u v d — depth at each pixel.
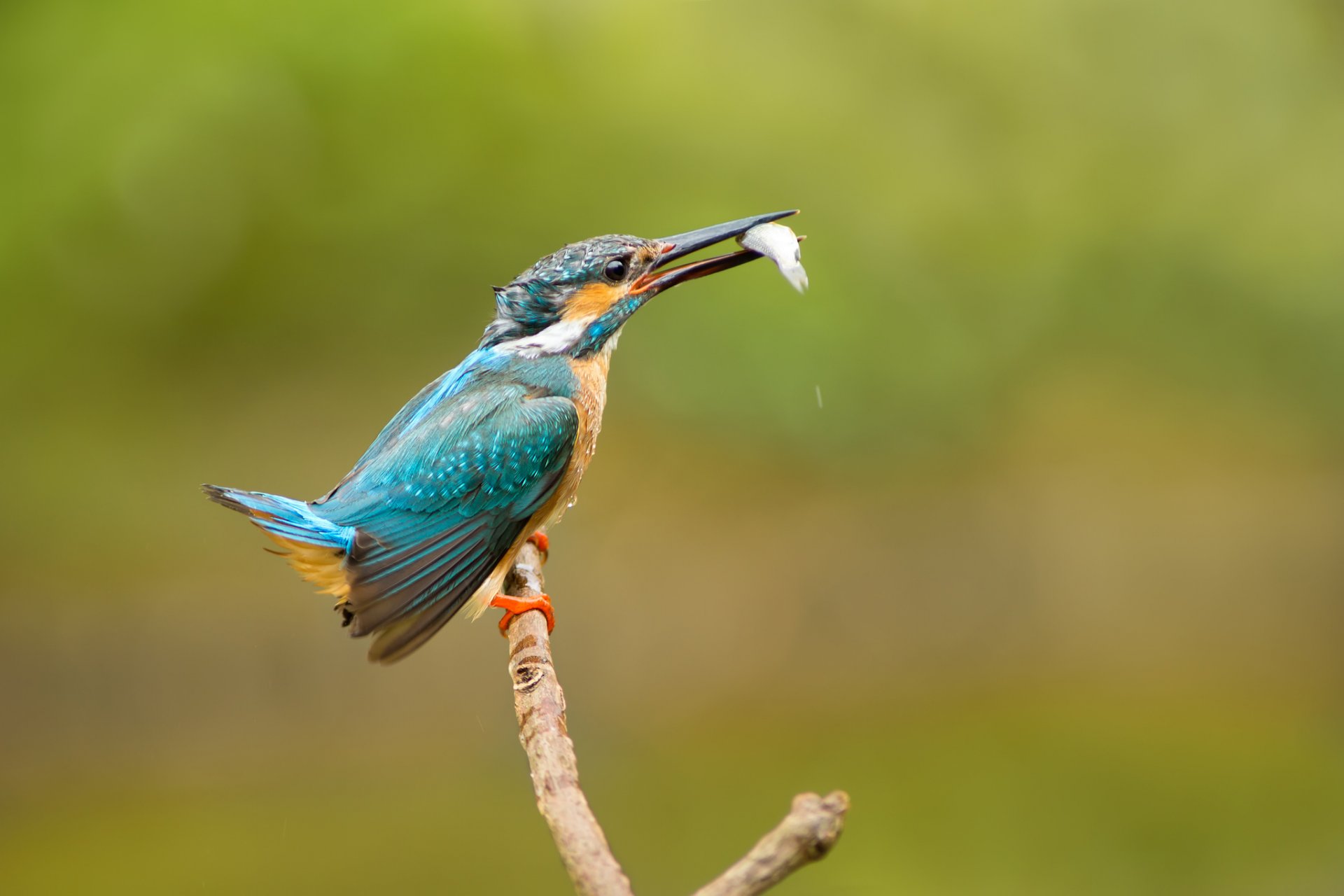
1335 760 11.27
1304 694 13.18
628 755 12.12
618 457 15.79
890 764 11.55
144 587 13.85
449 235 15.73
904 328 16.25
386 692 13.11
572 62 16.22
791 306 15.75
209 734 12.98
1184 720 12.51
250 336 15.82
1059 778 11.01
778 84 16.73
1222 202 17.55
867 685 14.14
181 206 14.69
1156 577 16.12
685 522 15.40
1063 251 17.28
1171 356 17.64
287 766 12.25
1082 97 17.36
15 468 14.76
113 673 13.38
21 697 13.17
